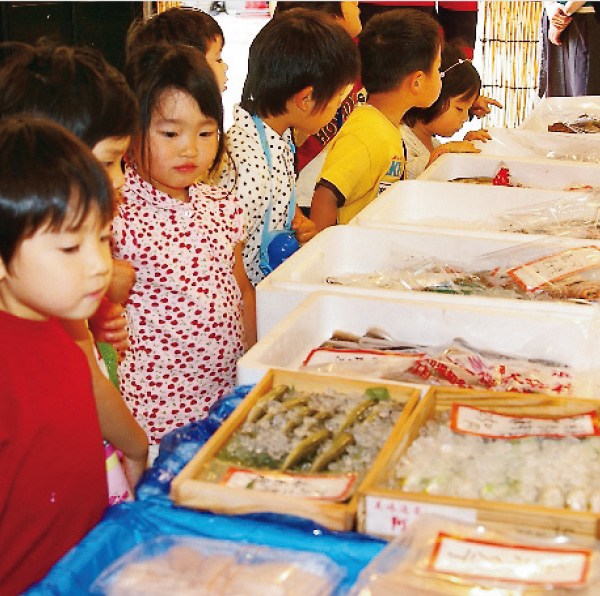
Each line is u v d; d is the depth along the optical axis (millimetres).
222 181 1847
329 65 1878
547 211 1953
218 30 2289
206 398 1645
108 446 1169
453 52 2828
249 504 859
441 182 2068
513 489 862
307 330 1357
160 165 1499
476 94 2895
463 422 986
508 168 2285
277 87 1887
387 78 2387
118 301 1418
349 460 932
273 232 1920
